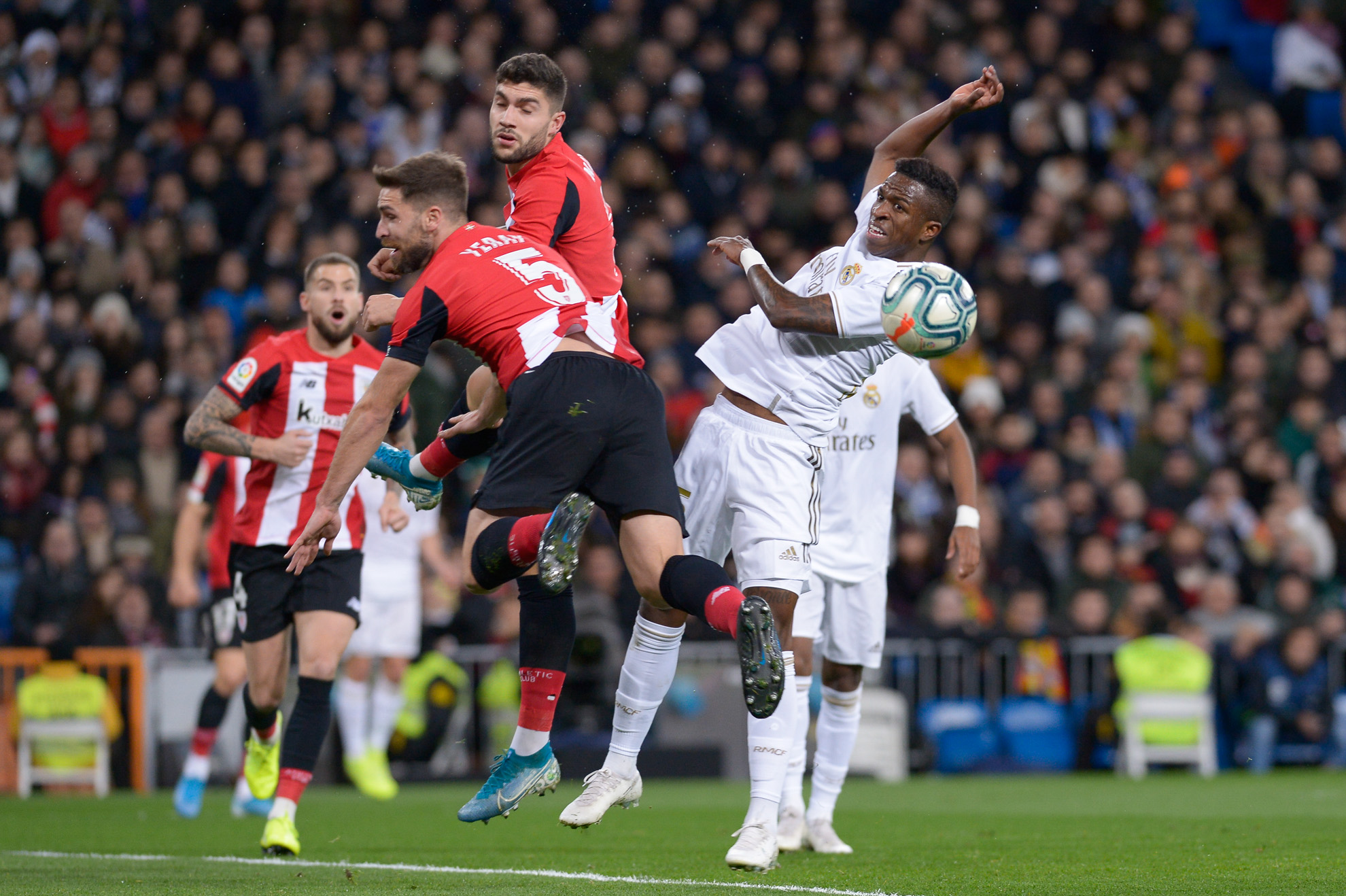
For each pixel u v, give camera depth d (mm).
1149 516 51281
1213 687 46312
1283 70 76625
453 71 60938
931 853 21281
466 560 17109
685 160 59719
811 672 21938
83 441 46906
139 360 50812
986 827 26297
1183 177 66375
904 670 44375
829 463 22203
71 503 46375
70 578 43000
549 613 17906
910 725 44000
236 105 58906
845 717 22391
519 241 17516
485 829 26812
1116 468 51000
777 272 57031
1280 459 54406
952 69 65812
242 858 21062
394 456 18609
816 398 18594
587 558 42281
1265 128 69062
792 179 59500
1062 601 47781
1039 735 44844
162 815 30781
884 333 17625
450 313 16953
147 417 47438
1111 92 67438
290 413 23547
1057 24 70125
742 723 42219
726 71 63219
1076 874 18219
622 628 42875
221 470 31375
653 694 18375
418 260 18125
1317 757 46625
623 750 18438
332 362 23750
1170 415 53531
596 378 16797
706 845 23188
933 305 17000
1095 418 54094
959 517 23344
